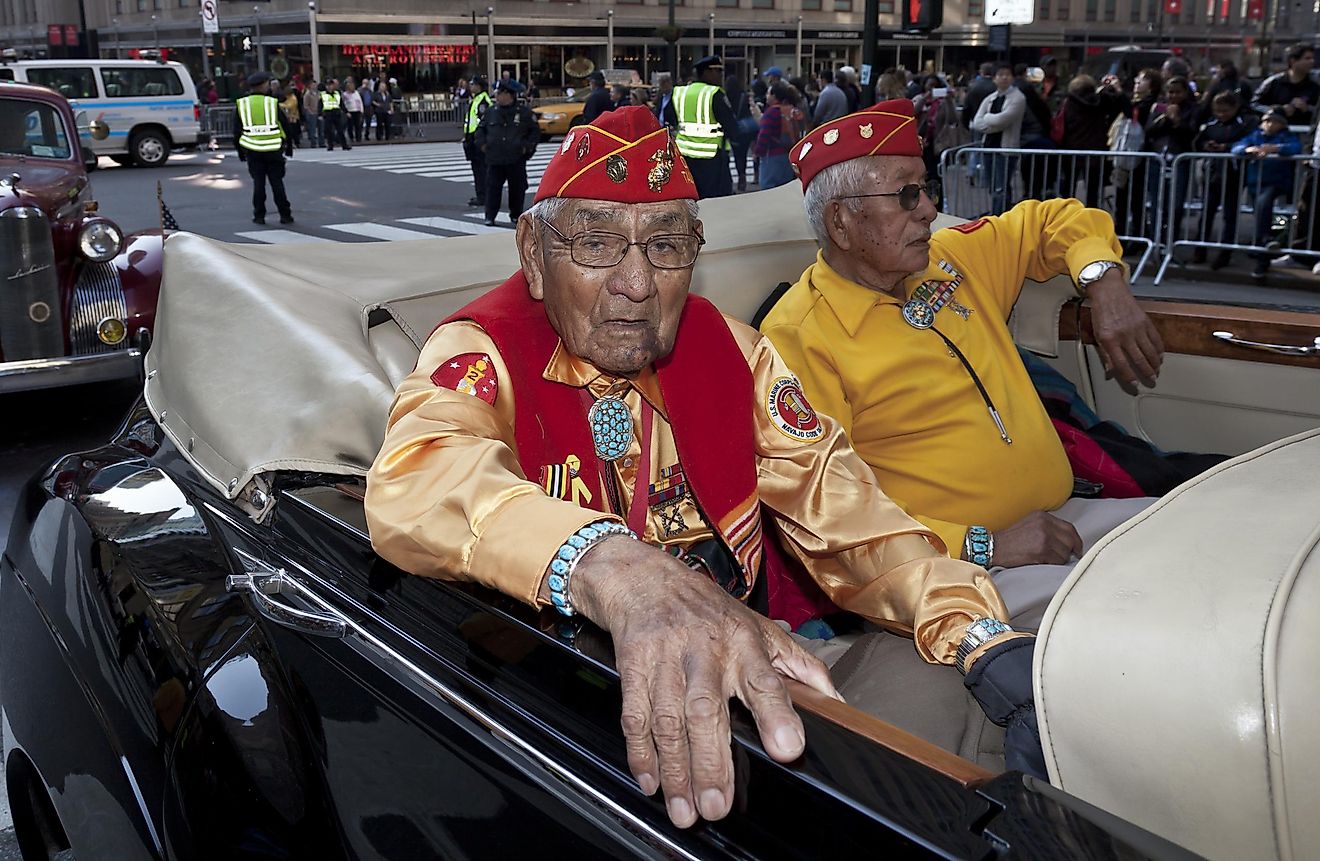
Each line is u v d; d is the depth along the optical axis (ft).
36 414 18.19
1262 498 3.27
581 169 4.52
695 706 2.97
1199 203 26.58
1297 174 25.21
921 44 142.51
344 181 55.77
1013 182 30.30
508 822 3.23
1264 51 90.17
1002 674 4.42
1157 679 2.79
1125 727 2.81
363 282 6.54
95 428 17.48
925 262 7.11
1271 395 7.79
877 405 7.11
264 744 3.92
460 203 46.26
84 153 20.76
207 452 5.28
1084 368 8.67
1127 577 3.09
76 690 4.97
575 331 4.70
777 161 38.14
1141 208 27.58
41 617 5.44
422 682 3.58
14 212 15.62
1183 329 8.07
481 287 6.69
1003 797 2.60
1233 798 2.61
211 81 89.15
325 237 36.60
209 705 4.10
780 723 2.92
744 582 5.24
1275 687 2.61
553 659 3.39
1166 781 2.72
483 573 3.76
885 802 2.66
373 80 95.25
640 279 4.56
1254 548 2.99
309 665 4.01
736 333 5.53
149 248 17.30
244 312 5.90
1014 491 7.10
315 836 3.69
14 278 15.74
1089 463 7.71
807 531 5.24
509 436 4.76
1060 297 8.61
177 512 5.21
